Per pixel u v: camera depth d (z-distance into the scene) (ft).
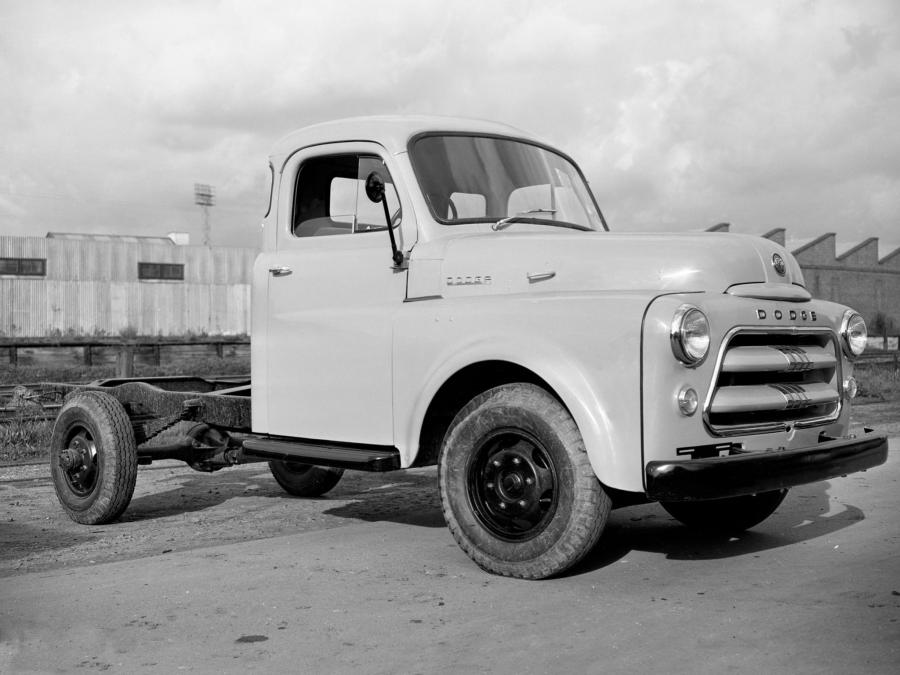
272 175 17.12
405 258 14.90
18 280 136.36
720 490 11.87
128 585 13.24
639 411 12.06
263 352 16.81
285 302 16.48
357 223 15.81
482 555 13.51
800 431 13.66
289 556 14.93
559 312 12.80
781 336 13.39
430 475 24.58
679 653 9.94
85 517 18.21
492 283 14.03
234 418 18.06
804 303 14.06
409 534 16.70
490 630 10.91
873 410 40.34
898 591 12.14
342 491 22.18
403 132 15.52
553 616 11.40
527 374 14.01
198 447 19.53
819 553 14.51
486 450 13.61
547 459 12.91
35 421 32.17
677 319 11.93
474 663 9.81
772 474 12.30
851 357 14.87
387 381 14.75
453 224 15.15
